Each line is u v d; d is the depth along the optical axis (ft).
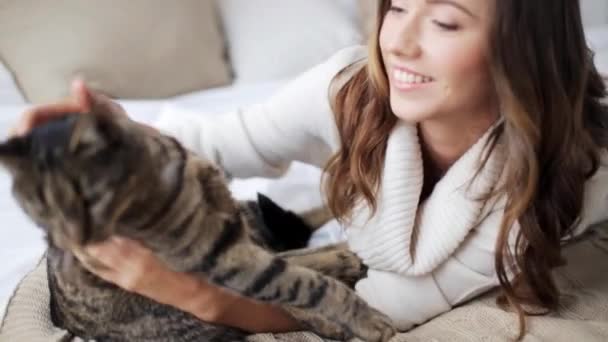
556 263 3.43
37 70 6.11
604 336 3.10
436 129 3.26
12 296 3.55
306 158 4.03
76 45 6.18
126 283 2.89
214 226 2.87
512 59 2.79
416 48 2.84
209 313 3.12
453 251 3.34
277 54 6.98
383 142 3.36
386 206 3.35
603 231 3.99
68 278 3.17
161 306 3.24
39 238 4.26
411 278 3.42
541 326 3.18
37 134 2.49
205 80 6.89
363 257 3.60
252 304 3.25
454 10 2.73
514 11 2.71
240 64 7.13
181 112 4.06
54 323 3.43
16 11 6.18
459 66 2.84
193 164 2.93
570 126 3.10
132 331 3.30
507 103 2.90
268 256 3.06
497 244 3.19
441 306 3.47
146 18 6.52
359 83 3.45
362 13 7.31
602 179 3.63
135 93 6.50
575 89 3.07
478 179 3.18
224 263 2.91
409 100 3.00
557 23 2.85
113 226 2.54
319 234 4.45
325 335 3.37
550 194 3.25
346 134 3.48
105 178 2.42
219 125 3.87
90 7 6.31
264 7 7.15
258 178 4.50
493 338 3.07
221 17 7.35
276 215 4.21
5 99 5.98
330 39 7.04
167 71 6.63
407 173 3.29
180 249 2.78
